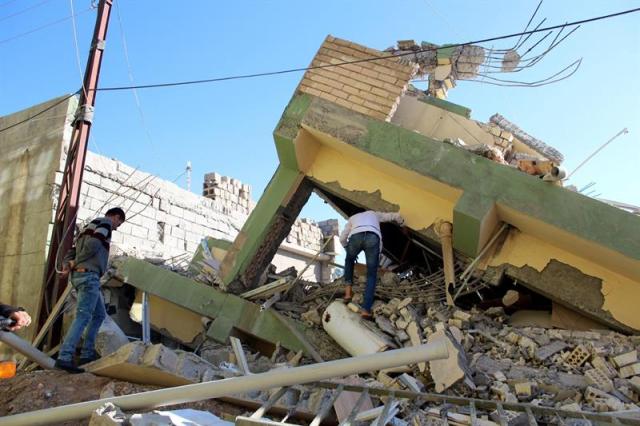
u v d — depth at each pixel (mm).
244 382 3223
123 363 4273
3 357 7957
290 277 8031
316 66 7680
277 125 7465
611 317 5852
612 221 5488
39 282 8523
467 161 6348
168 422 3084
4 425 3520
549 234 6047
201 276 8203
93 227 5379
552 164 6074
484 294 7215
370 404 3975
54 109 9719
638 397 4688
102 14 8930
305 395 4227
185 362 4426
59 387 4496
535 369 5117
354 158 7457
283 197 7875
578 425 3615
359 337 5984
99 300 5379
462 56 9430
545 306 6992
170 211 12375
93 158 10539
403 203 7199
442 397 3793
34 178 9438
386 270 7891
